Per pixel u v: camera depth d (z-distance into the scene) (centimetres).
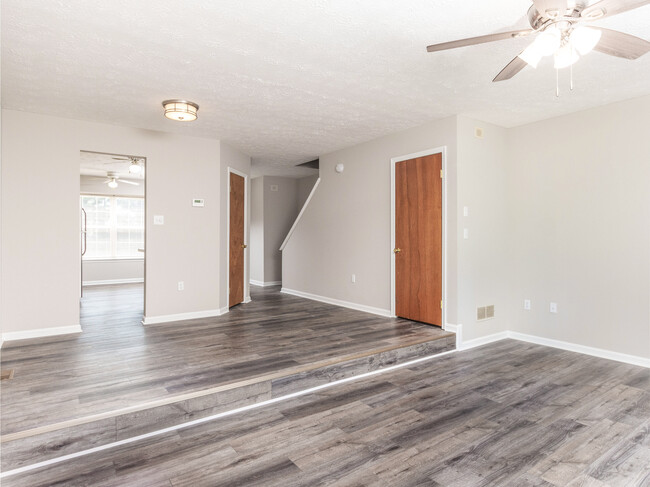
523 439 239
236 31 245
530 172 441
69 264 422
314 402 294
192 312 498
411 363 377
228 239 547
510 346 430
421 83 328
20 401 251
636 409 278
